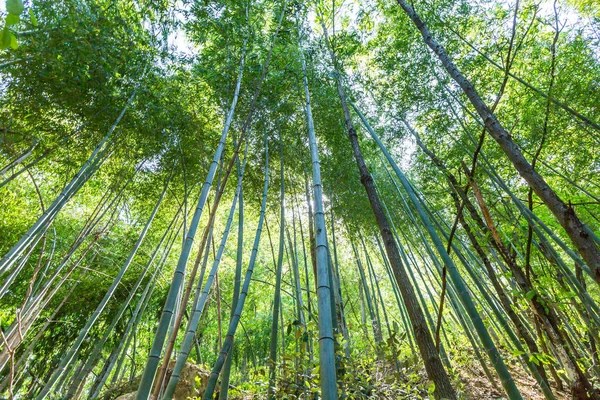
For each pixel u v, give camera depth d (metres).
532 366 2.33
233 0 4.75
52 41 3.91
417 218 6.27
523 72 4.71
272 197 6.27
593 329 2.94
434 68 5.05
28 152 4.62
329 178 5.87
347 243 7.75
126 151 5.65
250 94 4.80
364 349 3.77
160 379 2.60
